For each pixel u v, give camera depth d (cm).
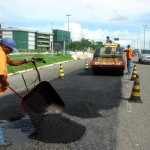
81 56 6050
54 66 3034
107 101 1051
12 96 1120
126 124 760
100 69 2003
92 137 646
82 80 1717
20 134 650
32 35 15900
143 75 2134
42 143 598
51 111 679
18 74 2094
